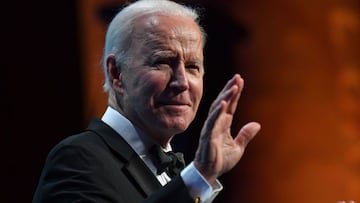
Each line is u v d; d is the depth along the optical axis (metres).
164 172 5.09
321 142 14.91
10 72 12.16
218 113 4.07
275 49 14.63
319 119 14.97
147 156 5.00
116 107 5.11
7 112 12.17
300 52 14.88
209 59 13.91
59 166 4.59
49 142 12.37
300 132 14.90
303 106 14.88
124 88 5.01
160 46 4.84
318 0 15.07
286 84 14.79
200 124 13.17
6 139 12.19
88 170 4.56
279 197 14.81
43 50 12.34
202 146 4.13
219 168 4.14
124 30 5.01
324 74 15.03
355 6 15.39
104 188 4.52
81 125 12.55
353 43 15.24
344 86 15.12
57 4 12.41
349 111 15.09
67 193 4.46
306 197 14.86
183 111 4.84
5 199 12.19
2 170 12.16
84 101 12.55
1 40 12.12
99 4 12.80
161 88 4.80
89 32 12.70
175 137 12.85
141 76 4.85
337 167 14.94
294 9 14.84
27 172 12.27
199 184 4.12
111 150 4.80
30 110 12.27
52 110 12.40
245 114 14.62
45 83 12.37
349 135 15.02
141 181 4.73
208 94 13.67
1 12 12.11
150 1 5.10
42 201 4.54
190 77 4.91
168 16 4.96
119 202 4.52
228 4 14.09
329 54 15.09
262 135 14.73
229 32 14.14
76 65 12.54
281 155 14.77
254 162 14.71
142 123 5.00
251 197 14.66
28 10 12.25
